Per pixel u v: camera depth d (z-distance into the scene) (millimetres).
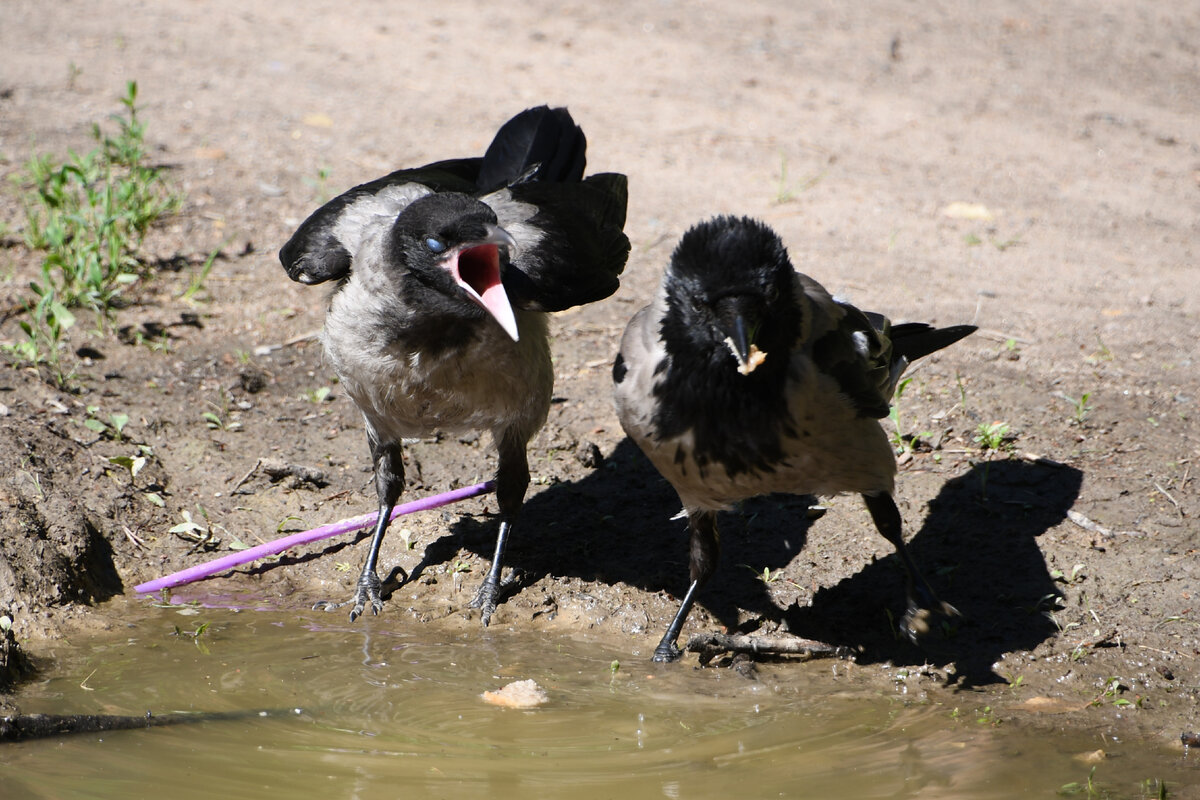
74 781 5711
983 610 7500
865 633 7438
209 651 7168
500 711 6516
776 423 6266
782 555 8172
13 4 18672
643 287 11742
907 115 16734
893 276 12000
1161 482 8484
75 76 16047
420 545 8383
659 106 16500
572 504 8820
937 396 9672
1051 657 7039
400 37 18578
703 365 6129
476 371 7332
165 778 5754
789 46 19047
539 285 7598
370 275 7137
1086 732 6281
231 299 11195
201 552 8281
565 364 10438
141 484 8734
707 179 14305
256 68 16969
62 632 7344
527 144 9195
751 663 7051
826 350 6391
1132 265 12492
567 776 5840
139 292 11133
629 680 6922
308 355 10414
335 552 8383
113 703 6484
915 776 5836
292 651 7203
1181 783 5742
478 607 7762
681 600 7801
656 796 5664
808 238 12867
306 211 12883
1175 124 16859
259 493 8805
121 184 12328
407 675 6926
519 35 18922
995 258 12586
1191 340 10648
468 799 5617
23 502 8023
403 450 9312
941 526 8273
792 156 15141
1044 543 7988
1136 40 19953
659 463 6637
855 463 6645
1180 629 7152
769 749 6125
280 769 5855
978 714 6496
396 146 14617
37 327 9906
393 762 5941
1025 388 9750
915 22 20375
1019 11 21047
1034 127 16547
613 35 19156
